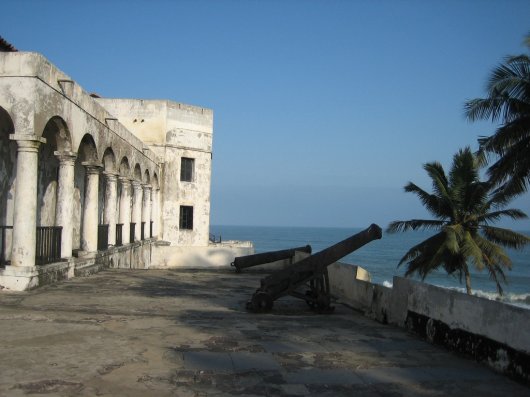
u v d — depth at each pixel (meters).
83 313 9.73
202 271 22.81
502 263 28.23
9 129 14.53
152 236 30.91
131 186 24.30
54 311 9.74
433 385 6.18
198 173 34.25
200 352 7.20
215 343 7.79
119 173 20.23
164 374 6.13
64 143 14.18
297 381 6.11
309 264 11.82
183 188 33.50
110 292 13.15
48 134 16.23
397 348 7.97
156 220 31.72
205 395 5.50
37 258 13.23
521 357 6.36
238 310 11.70
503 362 6.67
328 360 7.11
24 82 11.74
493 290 60.22
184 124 33.59
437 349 7.96
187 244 33.62
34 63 11.77
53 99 12.79
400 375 6.54
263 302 11.34
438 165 29.59
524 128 18.11
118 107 32.59
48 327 8.27
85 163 16.75
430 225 29.17
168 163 32.81
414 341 8.49
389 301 10.16
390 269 84.19
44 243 13.61
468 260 27.58
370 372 6.61
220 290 15.62
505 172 19.23
